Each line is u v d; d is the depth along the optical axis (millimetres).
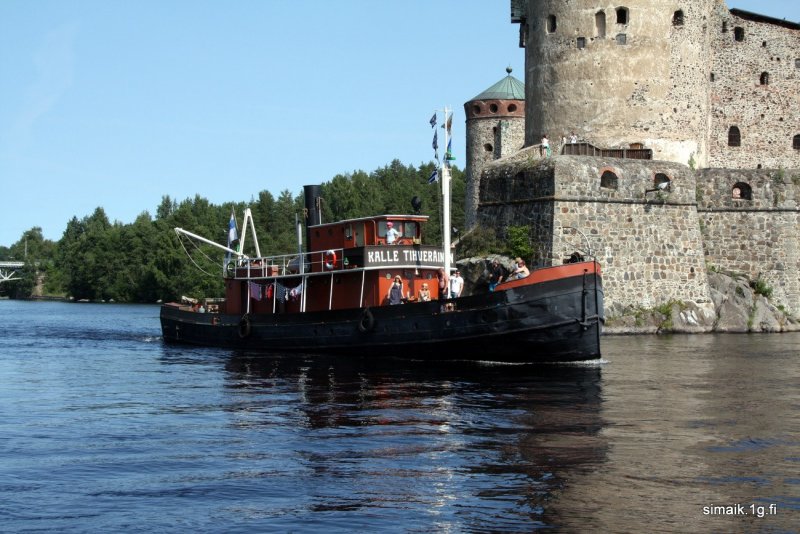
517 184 55875
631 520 15258
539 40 65500
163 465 19188
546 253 53062
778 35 69812
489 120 86375
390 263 41250
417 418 24031
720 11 70188
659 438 21156
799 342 48031
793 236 60562
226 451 20391
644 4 62906
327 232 44688
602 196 54188
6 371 38344
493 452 19859
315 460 19375
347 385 30984
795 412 24734
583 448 20156
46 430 23312
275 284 47031
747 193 61094
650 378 32156
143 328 74688
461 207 149500
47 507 16359
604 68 63000
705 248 60750
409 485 17359
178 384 32562
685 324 55438
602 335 52719
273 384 31781
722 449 19984
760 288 59938
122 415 25609
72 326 78250
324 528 15109
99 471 18750
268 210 167125
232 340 47750
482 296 36406
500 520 15320
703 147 65500
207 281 136625
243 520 15562
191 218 153000
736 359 38594
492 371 34656
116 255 162000
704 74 65750
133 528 15234
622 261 54438
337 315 41281
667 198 56344
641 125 62812
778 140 69750
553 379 31969
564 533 14711
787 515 15453
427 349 38156
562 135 64062
